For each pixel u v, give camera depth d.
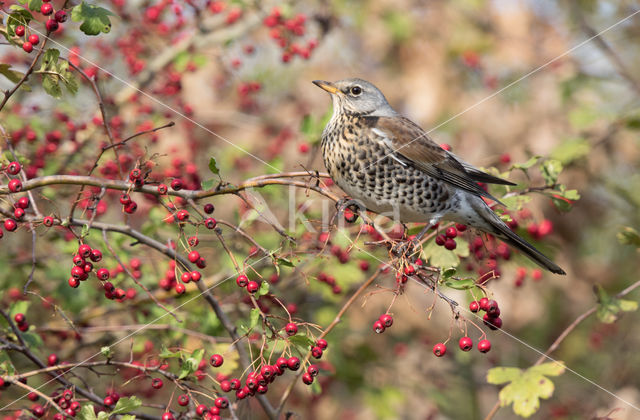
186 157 12.16
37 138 10.16
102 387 10.02
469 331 14.49
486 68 16.53
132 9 12.15
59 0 10.19
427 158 9.51
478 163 14.05
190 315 10.31
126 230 7.52
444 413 14.39
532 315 14.80
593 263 15.86
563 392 14.51
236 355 9.52
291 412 8.37
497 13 16.70
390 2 15.91
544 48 16.23
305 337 6.70
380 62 16.81
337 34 16.38
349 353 12.94
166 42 12.34
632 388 13.88
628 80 15.25
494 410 8.79
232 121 13.85
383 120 9.82
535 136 15.38
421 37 16.39
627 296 15.41
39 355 10.06
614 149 14.95
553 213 14.91
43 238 10.28
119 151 10.33
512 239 9.64
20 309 8.52
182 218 6.85
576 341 15.34
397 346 13.79
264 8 12.82
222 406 7.01
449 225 10.00
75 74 10.23
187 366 6.97
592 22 16.52
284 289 10.88
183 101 12.21
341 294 10.81
